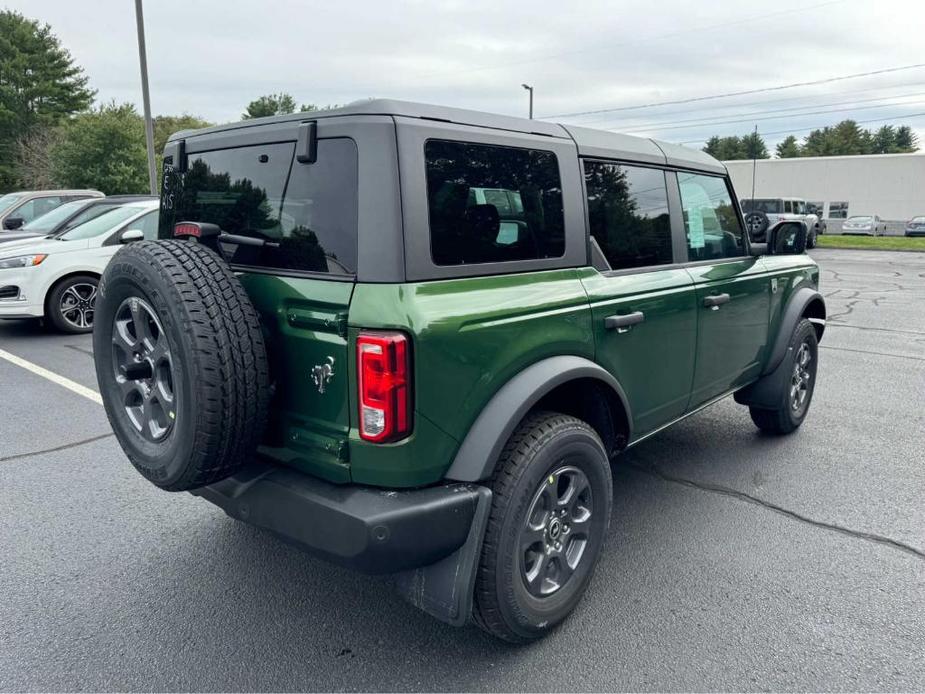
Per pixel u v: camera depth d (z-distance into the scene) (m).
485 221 2.56
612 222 3.22
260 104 55.84
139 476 4.41
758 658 2.69
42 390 6.29
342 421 2.32
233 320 2.29
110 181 32.28
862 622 2.91
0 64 50.78
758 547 3.54
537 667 2.65
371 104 2.29
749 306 4.30
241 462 2.43
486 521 2.47
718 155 106.12
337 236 2.35
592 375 2.84
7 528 3.71
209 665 2.65
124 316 2.60
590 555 2.95
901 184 42.50
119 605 3.02
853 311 11.51
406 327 2.20
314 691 2.52
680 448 4.98
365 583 3.22
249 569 3.33
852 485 4.32
